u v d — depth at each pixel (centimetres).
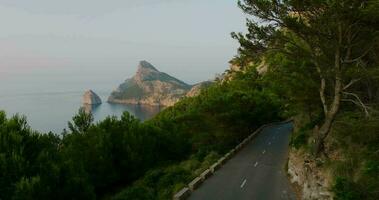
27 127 2652
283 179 3375
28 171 2395
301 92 3188
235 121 5628
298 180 3016
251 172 3734
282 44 2767
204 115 5631
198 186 3231
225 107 5588
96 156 3672
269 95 7244
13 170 2341
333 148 2452
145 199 3062
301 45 2870
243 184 3234
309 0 2305
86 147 3731
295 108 3869
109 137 3912
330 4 2195
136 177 4078
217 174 3706
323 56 2727
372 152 2023
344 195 1766
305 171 2706
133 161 4047
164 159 5131
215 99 5662
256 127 7288
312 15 2488
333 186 1938
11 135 2495
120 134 4159
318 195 2266
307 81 3084
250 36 2712
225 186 3194
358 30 2352
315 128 3133
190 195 2947
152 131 5084
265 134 6912
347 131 2430
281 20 2564
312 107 3625
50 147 2759
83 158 3619
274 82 4034
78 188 2578
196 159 4894
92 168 3612
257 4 2523
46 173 2466
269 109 6844
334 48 2538
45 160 2516
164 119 5869
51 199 2408
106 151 3753
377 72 2373
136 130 4444
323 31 2448
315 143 2553
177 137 5428
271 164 4119
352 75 2461
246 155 4788
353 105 3064
